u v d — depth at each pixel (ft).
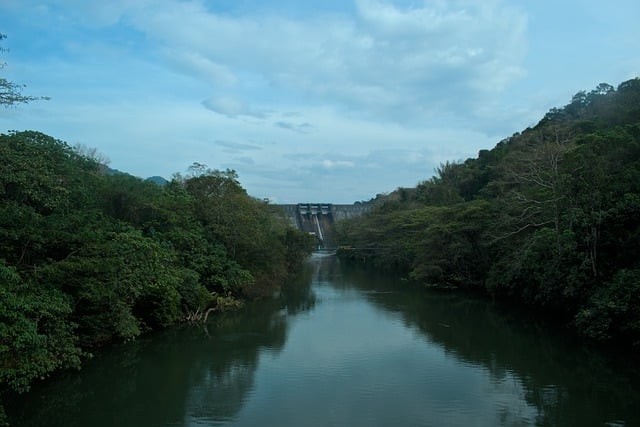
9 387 79.71
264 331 131.54
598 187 120.57
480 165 339.36
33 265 86.89
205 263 157.07
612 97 259.39
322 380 90.48
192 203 178.40
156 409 76.64
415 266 262.88
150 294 120.26
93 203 127.54
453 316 153.28
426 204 348.59
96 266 91.97
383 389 85.40
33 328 70.03
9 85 72.69
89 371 94.73
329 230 586.86
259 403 79.20
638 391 82.38
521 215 158.20
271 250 202.69
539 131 254.88
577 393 82.23
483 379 90.27
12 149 97.25
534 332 127.75
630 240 109.91
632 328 99.50
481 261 210.18
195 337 123.85
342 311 163.73
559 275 125.08
